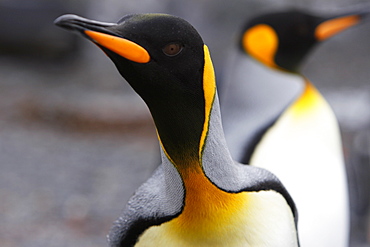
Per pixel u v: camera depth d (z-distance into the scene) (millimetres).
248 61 8000
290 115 7320
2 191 16281
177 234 3729
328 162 7129
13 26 33969
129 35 3299
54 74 32656
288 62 8078
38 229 13711
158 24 3332
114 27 3309
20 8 34156
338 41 33344
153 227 3791
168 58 3352
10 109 25641
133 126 24312
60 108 26016
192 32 3430
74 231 13711
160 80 3393
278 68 7996
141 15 3420
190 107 3545
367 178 13523
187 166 3674
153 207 3850
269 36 8000
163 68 3363
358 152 13898
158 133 3711
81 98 28375
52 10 34281
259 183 3979
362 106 23328
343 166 7520
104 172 18484
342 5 31891
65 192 16453
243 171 4070
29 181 17266
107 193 16562
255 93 7750
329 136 7395
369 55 31719
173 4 34406
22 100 27000
